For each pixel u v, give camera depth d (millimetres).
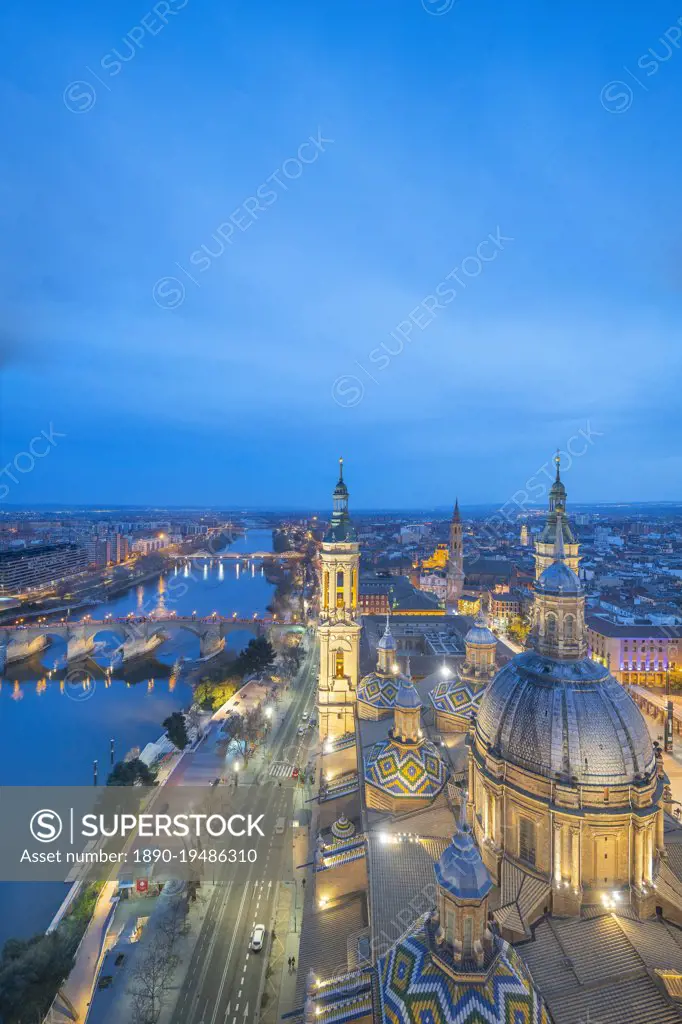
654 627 196250
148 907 89188
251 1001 72312
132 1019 70250
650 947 52469
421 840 71250
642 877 57812
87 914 88125
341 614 120938
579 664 63594
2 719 191625
